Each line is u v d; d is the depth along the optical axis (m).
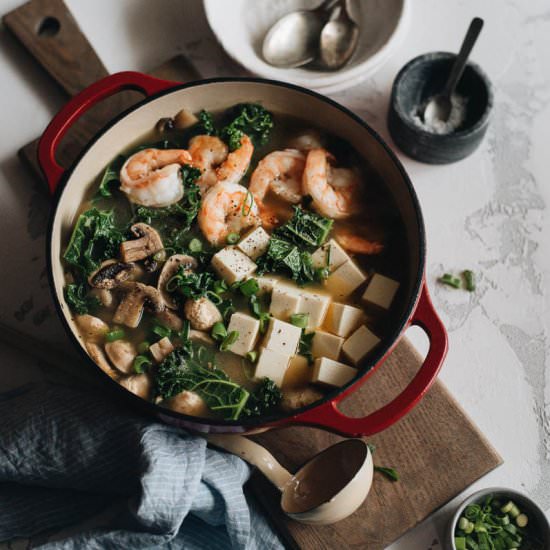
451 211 1.10
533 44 1.14
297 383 0.95
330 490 0.95
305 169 0.98
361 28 1.12
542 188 1.11
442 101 1.08
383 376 1.03
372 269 0.97
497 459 1.01
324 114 1.00
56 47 1.10
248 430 0.91
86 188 0.99
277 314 0.96
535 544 1.01
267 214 0.99
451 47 1.14
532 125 1.12
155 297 0.95
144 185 0.97
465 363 1.06
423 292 0.93
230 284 0.96
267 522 1.01
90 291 0.96
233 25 1.11
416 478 1.01
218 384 0.94
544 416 1.05
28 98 1.11
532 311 1.07
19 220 1.09
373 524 1.00
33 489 1.00
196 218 0.98
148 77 0.99
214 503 0.97
